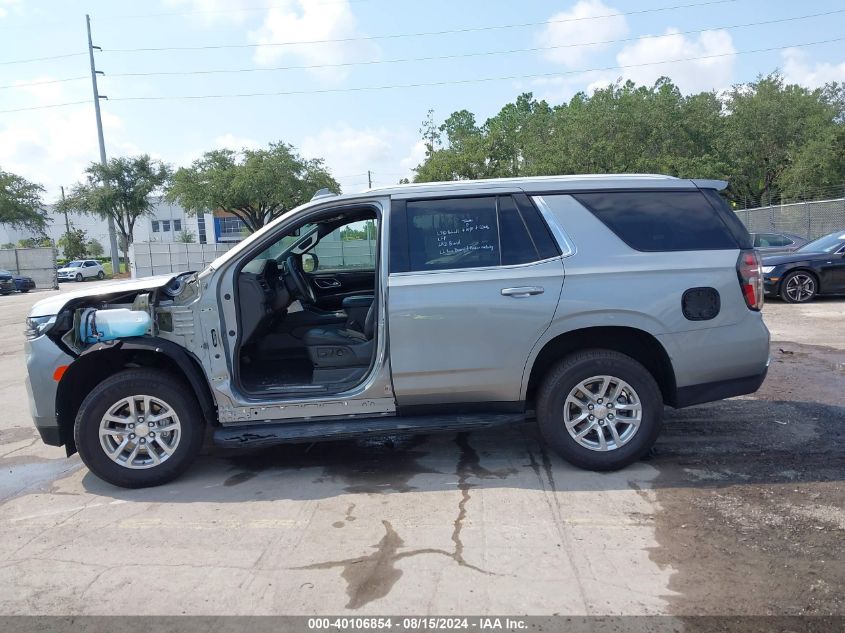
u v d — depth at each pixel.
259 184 41.84
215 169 42.81
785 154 36.81
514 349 4.13
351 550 3.41
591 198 4.30
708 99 36.53
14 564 3.41
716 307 4.17
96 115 45.69
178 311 4.25
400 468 4.59
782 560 3.19
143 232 72.88
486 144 33.97
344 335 4.67
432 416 4.31
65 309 4.37
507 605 2.88
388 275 4.14
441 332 4.10
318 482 4.38
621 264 4.15
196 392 4.22
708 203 4.34
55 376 4.27
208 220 72.06
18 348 11.36
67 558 3.45
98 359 4.32
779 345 8.34
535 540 3.45
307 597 2.99
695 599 2.89
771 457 4.54
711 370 4.21
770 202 40.16
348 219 5.89
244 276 4.32
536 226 4.22
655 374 4.47
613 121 31.06
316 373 4.60
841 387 6.31
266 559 3.35
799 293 12.48
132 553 3.47
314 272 6.15
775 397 6.04
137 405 4.31
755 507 3.77
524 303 4.09
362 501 4.04
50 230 82.31
